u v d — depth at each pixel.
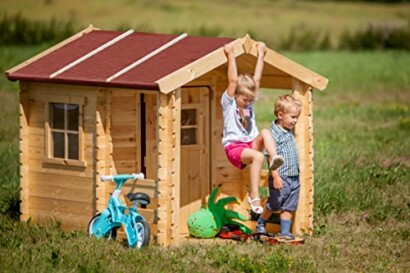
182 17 71.44
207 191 13.05
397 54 52.34
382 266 10.74
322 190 14.70
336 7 89.19
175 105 11.13
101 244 11.03
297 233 12.41
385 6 93.75
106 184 11.80
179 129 11.24
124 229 11.47
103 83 11.35
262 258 10.88
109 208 11.43
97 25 62.34
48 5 71.62
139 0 78.38
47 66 12.24
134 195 11.19
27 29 49.44
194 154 12.88
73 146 12.09
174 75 10.99
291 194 11.91
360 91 33.78
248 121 11.87
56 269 10.08
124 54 12.10
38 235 11.66
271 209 11.97
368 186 15.29
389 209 13.86
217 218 12.05
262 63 11.94
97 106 11.71
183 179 12.78
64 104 12.10
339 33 65.12
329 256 11.13
